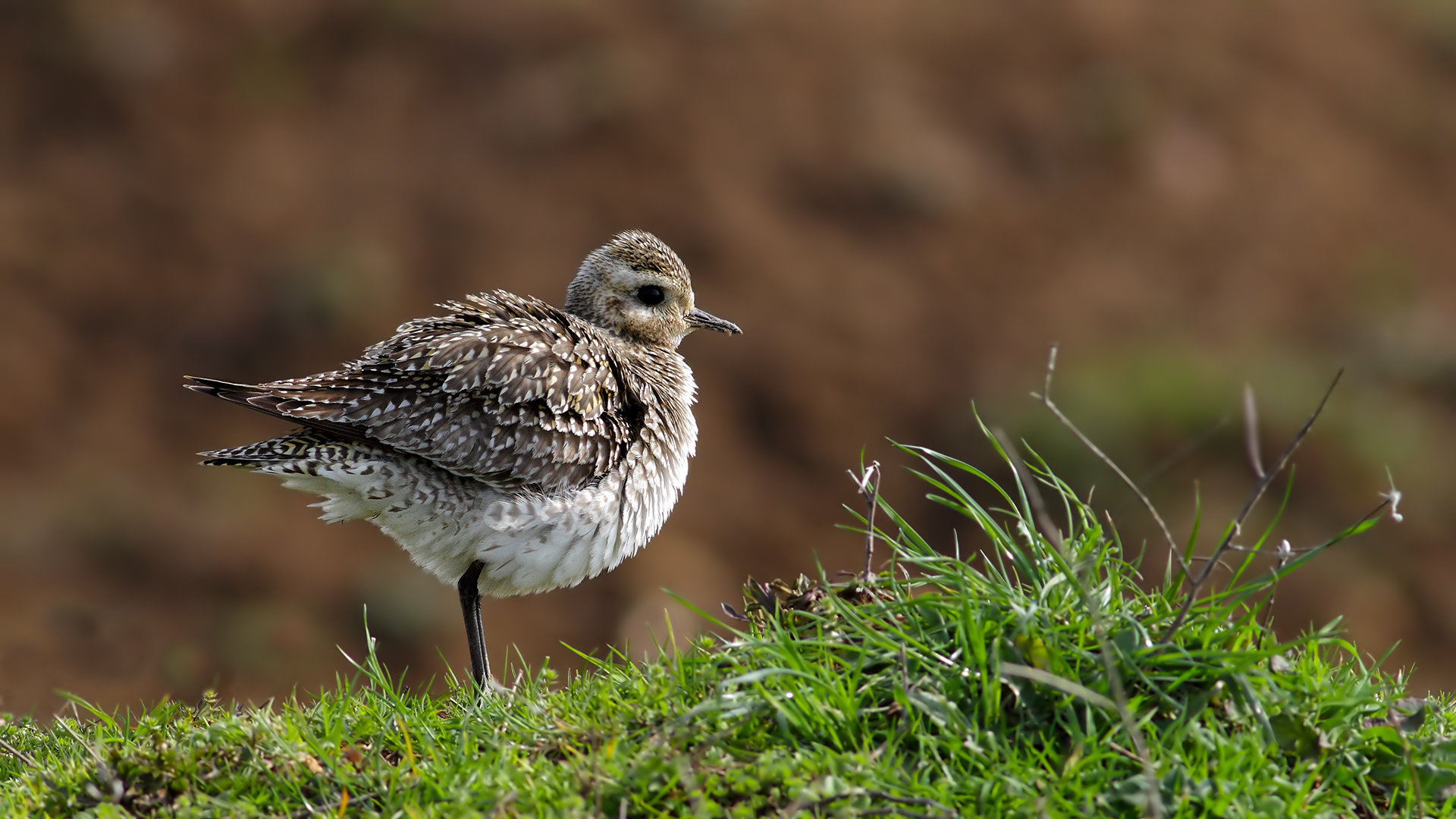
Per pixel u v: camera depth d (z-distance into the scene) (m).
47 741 6.64
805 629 5.76
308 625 16.31
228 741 5.57
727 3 25.28
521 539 7.72
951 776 4.80
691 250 21.77
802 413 19.69
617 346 8.59
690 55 24.61
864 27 25.61
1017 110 24.52
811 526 18.25
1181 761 4.77
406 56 25.08
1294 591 16.67
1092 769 4.79
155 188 23.12
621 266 9.22
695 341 20.27
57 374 20.47
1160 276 22.33
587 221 22.33
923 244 22.38
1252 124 24.59
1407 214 23.81
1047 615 5.30
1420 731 5.29
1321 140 24.61
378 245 22.11
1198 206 23.50
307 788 5.26
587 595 16.42
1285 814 4.65
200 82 24.64
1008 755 4.86
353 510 7.80
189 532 17.91
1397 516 5.07
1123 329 21.31
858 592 5.92
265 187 23.14
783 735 5.08
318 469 7.50
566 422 7.81
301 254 21.97
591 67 24.23
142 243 22.39
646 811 4.74
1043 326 21.22
